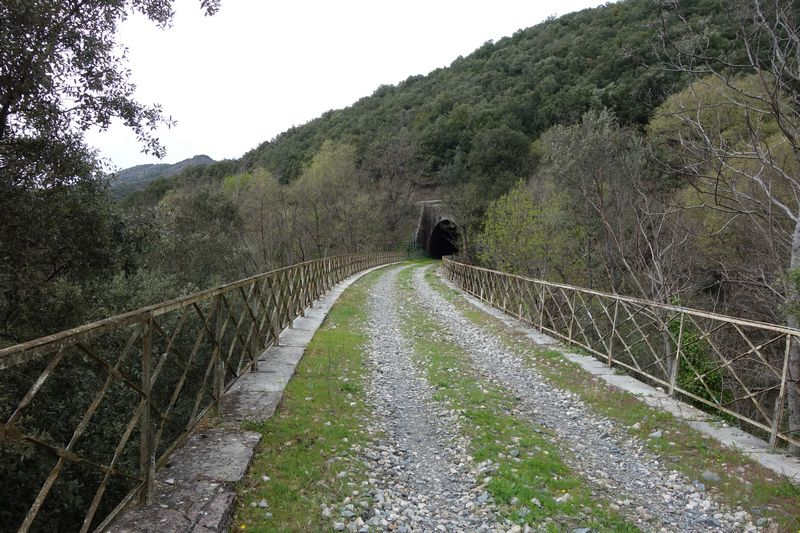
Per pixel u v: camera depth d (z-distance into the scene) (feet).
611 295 28.37
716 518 12.43
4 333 22.61
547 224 58.95
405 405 20.67
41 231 23.41
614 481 14.60
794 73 19.52
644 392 22.72
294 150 266.98
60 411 18.53
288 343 28.37
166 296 35.65
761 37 21.25
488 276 57.77
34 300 23.47
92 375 19.48
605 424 19.40
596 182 47.50
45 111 21.50
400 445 16.34
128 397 21.17
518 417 19.81
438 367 26.76
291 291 35.09
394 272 115.24
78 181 25.58
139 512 9.96
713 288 47.52
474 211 120.47
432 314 47.60
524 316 43.45
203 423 15.33
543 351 31.22
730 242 40.22
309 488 12.21
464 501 12.69
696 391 26.76
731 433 17.71
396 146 212.84
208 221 84.69
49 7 19.95
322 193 142.82
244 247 94.02
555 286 36.40
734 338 36.52
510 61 230.89
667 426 18.53
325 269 59.31
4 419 15.79
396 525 11.13
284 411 17.17
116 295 31.07
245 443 13.84
